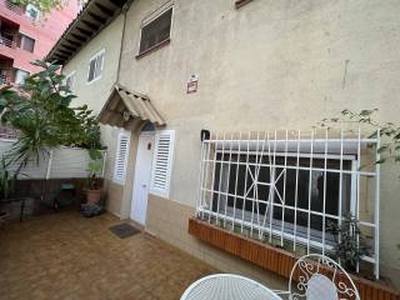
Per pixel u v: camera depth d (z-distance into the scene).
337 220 2.48
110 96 4.89
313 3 2.87
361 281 2.04
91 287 2.82
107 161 6.53
